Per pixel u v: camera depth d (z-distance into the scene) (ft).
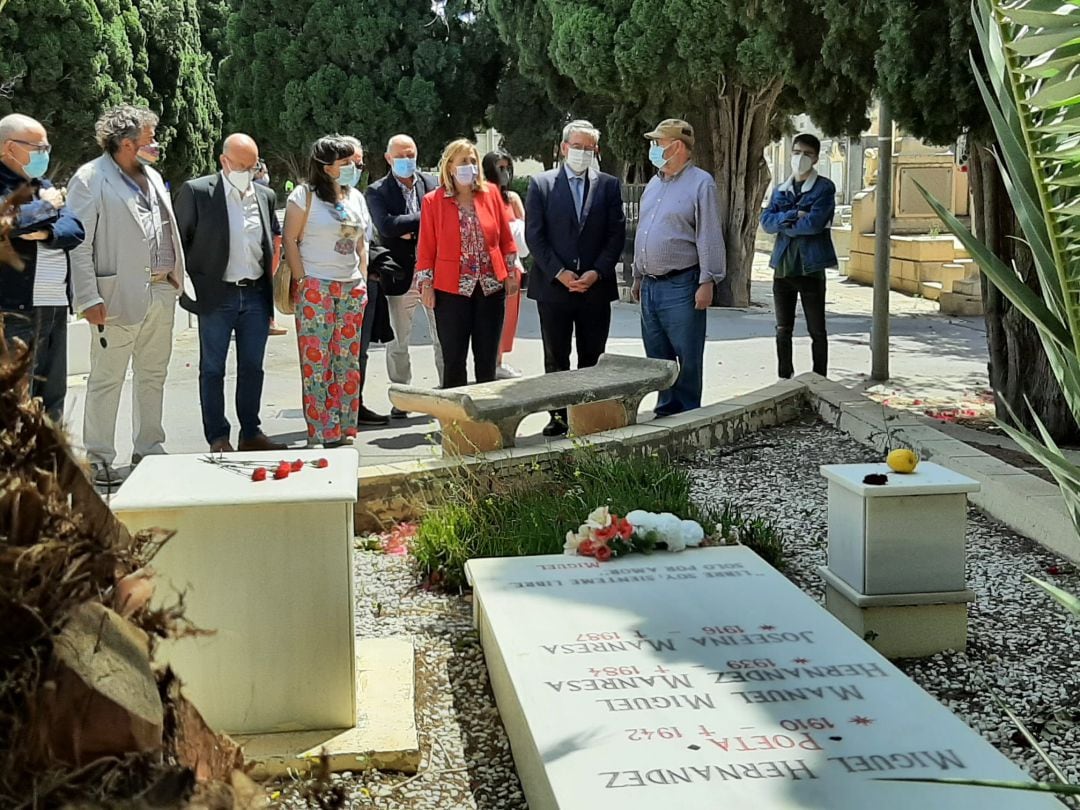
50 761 4.11
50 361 21.36
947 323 52.39
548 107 86.38
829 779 9.72
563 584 15.12
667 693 11.52
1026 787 7.22
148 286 23.41
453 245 26.71
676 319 28.14
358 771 12.46
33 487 4.30
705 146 59.72
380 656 14.87
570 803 9.42
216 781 4.64
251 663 12.64
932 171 69.72
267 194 25.82
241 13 87.76
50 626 4.17
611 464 22.09
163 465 13.75
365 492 21.31
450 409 23.61
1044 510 19.72
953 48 23.04
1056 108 6.93
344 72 86.07
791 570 18.83
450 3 86.99
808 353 43.06
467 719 13.76
